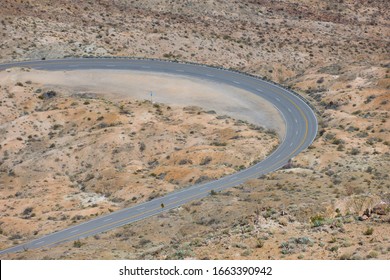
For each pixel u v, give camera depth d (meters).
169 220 123.50
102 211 137.00
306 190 122.19
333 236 63.44
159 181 151.88
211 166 157.75
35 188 160.00
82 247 111.12
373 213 70.38
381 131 172.75
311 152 159.25
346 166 144.88
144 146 175.00
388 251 56.81
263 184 136.75
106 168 165.75
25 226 131.75
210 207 124.94
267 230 68.38
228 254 61.97
